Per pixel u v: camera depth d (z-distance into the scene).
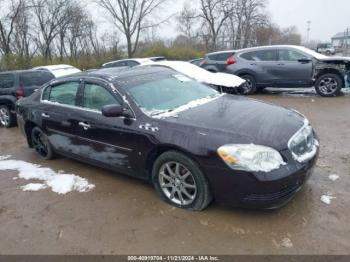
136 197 3.88
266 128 3.22
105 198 3.93
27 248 3.12
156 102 3.96
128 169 3.93
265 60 10.27
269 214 3.32
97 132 4.09
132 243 3.07
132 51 34.03
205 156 3.14
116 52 32.91
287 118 3.55
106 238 3.17
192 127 3.32
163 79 4.48
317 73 9.54
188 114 3.61
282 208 3.41
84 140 4.34
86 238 3.19
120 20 33.41
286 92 10.98
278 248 2.85
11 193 4.25
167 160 3.46
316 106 8.38
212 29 39.88
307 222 3.16
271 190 2.95
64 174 4.70
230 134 3.13
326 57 9.49
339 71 9.27
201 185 3.28
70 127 4.49
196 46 40.97
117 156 3.97
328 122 6.72
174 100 4.12
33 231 3.38
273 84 10.23
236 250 2.87
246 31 41.53
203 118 3.47
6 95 8.26
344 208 3.34
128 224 3.36
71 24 33.72
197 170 3.25
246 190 3.02
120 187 4.17
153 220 3.39
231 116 3.49
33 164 5.23
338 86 9.36
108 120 3.95
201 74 7.86
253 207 3.10
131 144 3.73
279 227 3.12
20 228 3.45
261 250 2.84
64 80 4.75
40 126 5.06
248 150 2.98
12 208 3.87
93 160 4.37
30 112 5.18
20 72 8.46
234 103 4.02
